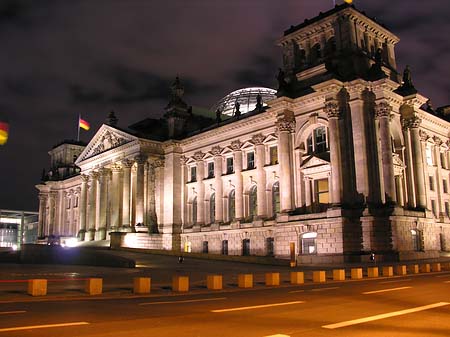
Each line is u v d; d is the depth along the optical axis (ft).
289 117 247.50
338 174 217.97
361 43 245.24
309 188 239.30
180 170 334.03
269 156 272.10
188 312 65.21
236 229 281.13
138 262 224.94
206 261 228.63
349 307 70.23
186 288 98.89
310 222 223.10
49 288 103.81
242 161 288.92
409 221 219.41
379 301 77.15
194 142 324.60
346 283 115.96
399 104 240.94
